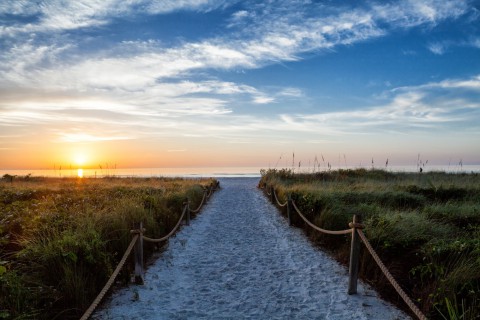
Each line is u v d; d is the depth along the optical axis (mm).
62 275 4930
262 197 19969
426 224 7262
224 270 6719
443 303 4312
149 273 6383
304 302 5117
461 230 7508
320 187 14398
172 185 20422
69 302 4586
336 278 6062
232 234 10109
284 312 4797
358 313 4684
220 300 5230
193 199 15070
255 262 7219
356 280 5316
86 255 5336
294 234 9719
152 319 4562
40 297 4375
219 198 20172
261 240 9227
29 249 5539
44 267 5039
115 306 4902
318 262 7035
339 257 7074
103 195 12414
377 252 6203
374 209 9062
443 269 4953
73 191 14648
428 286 4820
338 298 5207
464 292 4441
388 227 6840
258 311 4836
